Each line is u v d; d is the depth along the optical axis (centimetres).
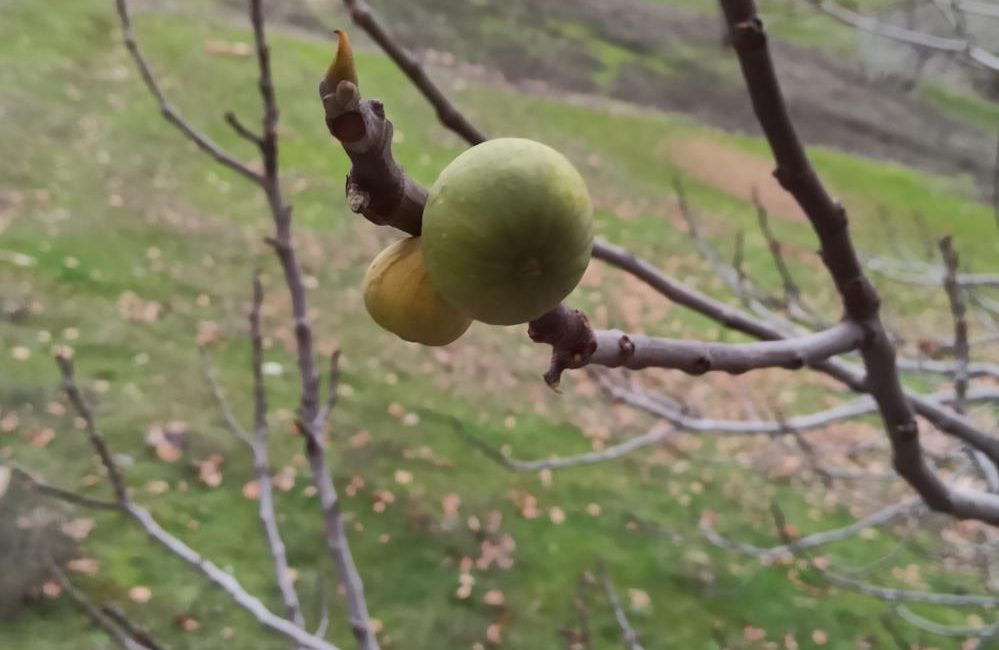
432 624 727
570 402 1037
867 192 1778
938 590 868
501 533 826
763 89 200
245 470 805
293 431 863
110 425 807
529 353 1109
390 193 121
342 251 1199
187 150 1321
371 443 891
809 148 1898
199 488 778
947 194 1830
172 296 1010
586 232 118
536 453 945
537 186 113
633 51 2086
